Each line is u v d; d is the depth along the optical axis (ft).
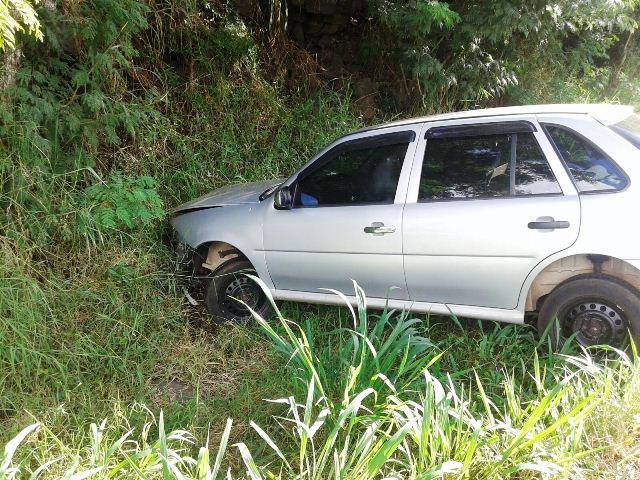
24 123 14.66
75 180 15.96
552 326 12.68
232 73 24.18
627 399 10.53
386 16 26.04
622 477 9.12
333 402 11.27
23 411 11.43
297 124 24.97
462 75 27.76
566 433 9.47
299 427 8.91
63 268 14.94
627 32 35.99
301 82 26.91
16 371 12.02
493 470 8.88
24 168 14.28
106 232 15.78
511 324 13.41
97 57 16.47
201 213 16.42
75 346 13.24
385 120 28.40
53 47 16.01
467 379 12.66
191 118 22.59
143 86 21.08
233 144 22.70
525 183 12.45
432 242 13.00
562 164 12.17
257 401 12.32
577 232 11.77
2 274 12.68
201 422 11.76
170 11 22.08
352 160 14.33
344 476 8.54
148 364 13.78
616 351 10.95
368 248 13.73
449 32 26.66
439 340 14.20
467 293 13.08
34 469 10.06
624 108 13.55
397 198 13.56
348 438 9.14
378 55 29.07
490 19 24.98
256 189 17.07
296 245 14.61
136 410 11.94
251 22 26.21
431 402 9.16
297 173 14.82
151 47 21.88
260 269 15.29
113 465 9.86
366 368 11.23
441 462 9.11
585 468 9.45
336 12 28.37
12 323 12.21
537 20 25.04
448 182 13.19
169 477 7.91
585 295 12.13
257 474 8.12
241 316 15.88
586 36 32.12
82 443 10.69
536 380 10.62
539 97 31.22
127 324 14.48
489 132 12.98
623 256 11.43
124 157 19.08
